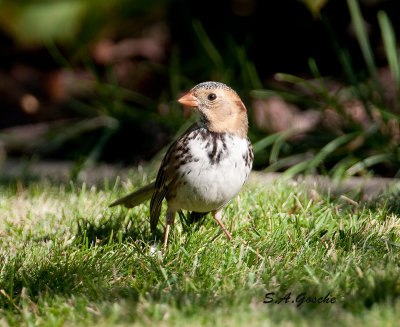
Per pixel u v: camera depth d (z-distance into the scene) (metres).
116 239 7.87
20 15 14.52
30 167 13.14
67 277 6.39
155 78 16.02
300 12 15.50
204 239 7.44
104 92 14.71
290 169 10.89
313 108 12.92
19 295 6.05
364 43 12.27
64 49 16.09
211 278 6.23
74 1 14.53
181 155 7.21
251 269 6.52
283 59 15.86
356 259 6.55
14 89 16.33
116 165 13.58
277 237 7.37
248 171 7.46
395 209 8.42
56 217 8.90
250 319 5.19
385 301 5.33
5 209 9.41
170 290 5.97
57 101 16.31
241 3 15.79
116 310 5.44
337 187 10.10
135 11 14.62
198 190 7.22
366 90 13.33
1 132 15.57
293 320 5.09
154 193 7.71
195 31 15.62
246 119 7.50
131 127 14.38
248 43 15.72
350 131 12.45
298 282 6.02
